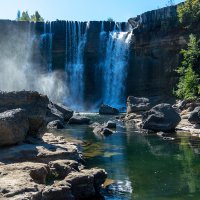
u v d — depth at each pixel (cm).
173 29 5575
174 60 5538
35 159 1502
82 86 6469
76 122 3625
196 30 5388
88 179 1255
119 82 6178
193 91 4547
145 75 5891
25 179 1096
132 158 1962
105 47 6397
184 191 1378
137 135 2817
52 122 3262
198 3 5359
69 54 6506
